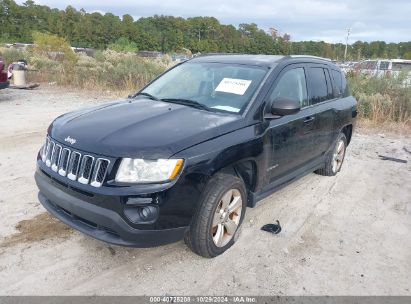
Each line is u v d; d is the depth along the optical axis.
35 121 8.72
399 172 6.55
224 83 4.27
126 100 4.44
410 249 4.04
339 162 6.18
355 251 3.92
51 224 4.05
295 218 4.57
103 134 3.27
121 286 3.17
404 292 3.31
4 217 4.15
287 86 4.43
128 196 2.96
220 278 3.34
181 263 3.52
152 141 3.14
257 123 3.85
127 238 3.03
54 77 15.91
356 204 5.10
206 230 3.37
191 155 3.16
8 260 3.40
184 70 4.85
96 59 19.67
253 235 4.10
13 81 14.42
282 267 3.55
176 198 3.09
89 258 3.51
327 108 5.22
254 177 3.94
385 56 31.56
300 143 4.60
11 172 5.49
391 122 10.38
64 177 3.26
